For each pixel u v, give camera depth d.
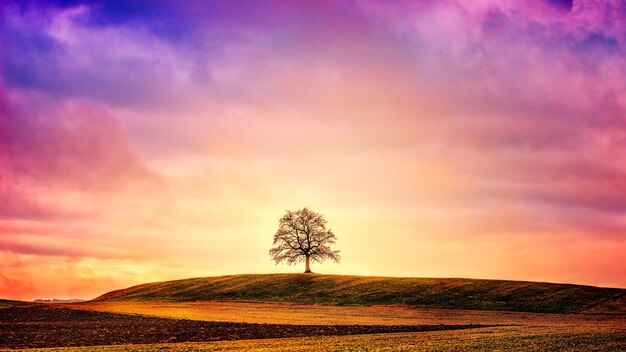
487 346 35.22
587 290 77.44
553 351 32.78
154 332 46.47
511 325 52.22
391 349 34.03
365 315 64.19
